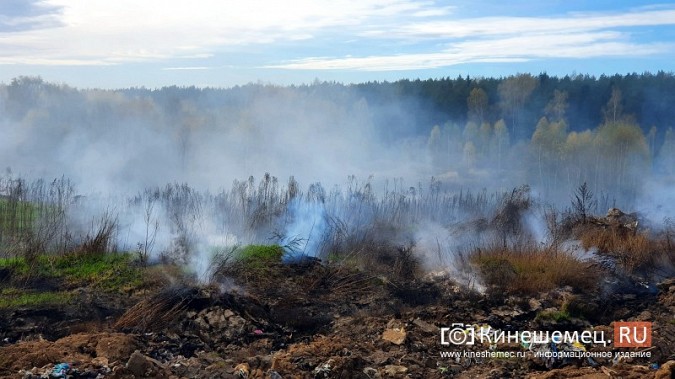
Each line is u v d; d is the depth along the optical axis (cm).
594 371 735
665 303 1003
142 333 816
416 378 725
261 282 987
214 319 844
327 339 821
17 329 809
